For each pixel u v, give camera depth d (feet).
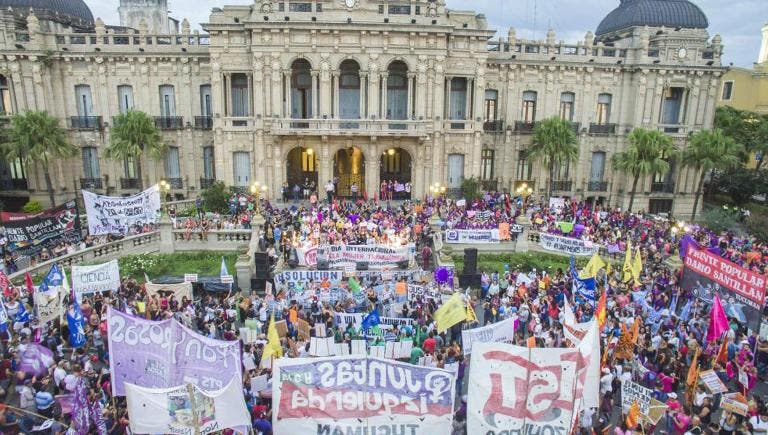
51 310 84.17
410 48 172.14
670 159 204.23
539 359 46.96
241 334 82.58
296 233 135.23
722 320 74.02
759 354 82.33
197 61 188.55
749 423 60.03
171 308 90.27
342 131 171.94
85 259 124.98
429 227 141.59
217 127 178.91
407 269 122.11
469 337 73.00
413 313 91.97
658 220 169.89
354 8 169.48
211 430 47.37
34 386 64.34
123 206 126.62
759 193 212.43
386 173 202.18
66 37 185.98
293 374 46.91
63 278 87.92
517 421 47.21
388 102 190.08
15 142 171.73
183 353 55.06
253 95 178.50
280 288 106.42
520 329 90.12
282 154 177.78
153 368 55.72
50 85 186.70
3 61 181.06
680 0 203.82
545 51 197.67
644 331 82.07
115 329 55.26
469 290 111.14
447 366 64.54
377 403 47.34
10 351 74.64
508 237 144.25
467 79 183.11
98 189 195.42
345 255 123.44
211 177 198.70
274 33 168.86
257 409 59.41
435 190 176.96
